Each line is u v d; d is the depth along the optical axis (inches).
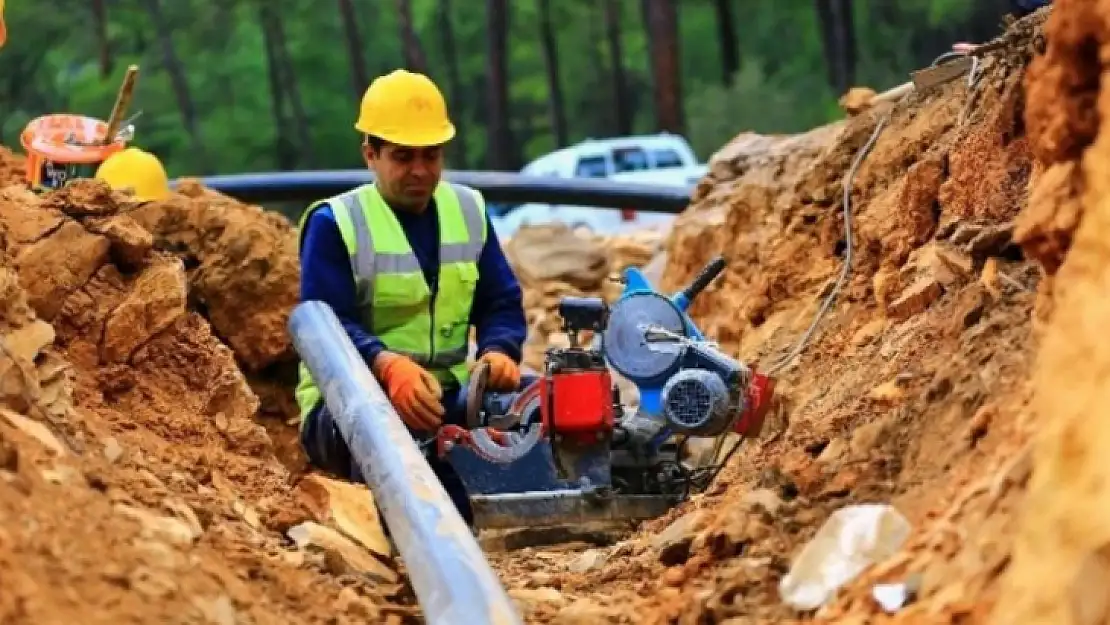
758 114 1507.1
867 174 550.9
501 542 470.9
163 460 361.4
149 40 1723.7
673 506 459.5
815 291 562.9
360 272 385.4
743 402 445.4
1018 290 345.1
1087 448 206.2
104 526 254.2
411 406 363.6
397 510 296.8
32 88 1697.8
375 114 387.5
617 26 1720.0
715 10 1670.8
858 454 316.2
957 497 261.7
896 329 414.3
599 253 983.0
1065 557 199.8
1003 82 432.8
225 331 628.1
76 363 417.7
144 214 624.4
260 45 1717.5
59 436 294.8
